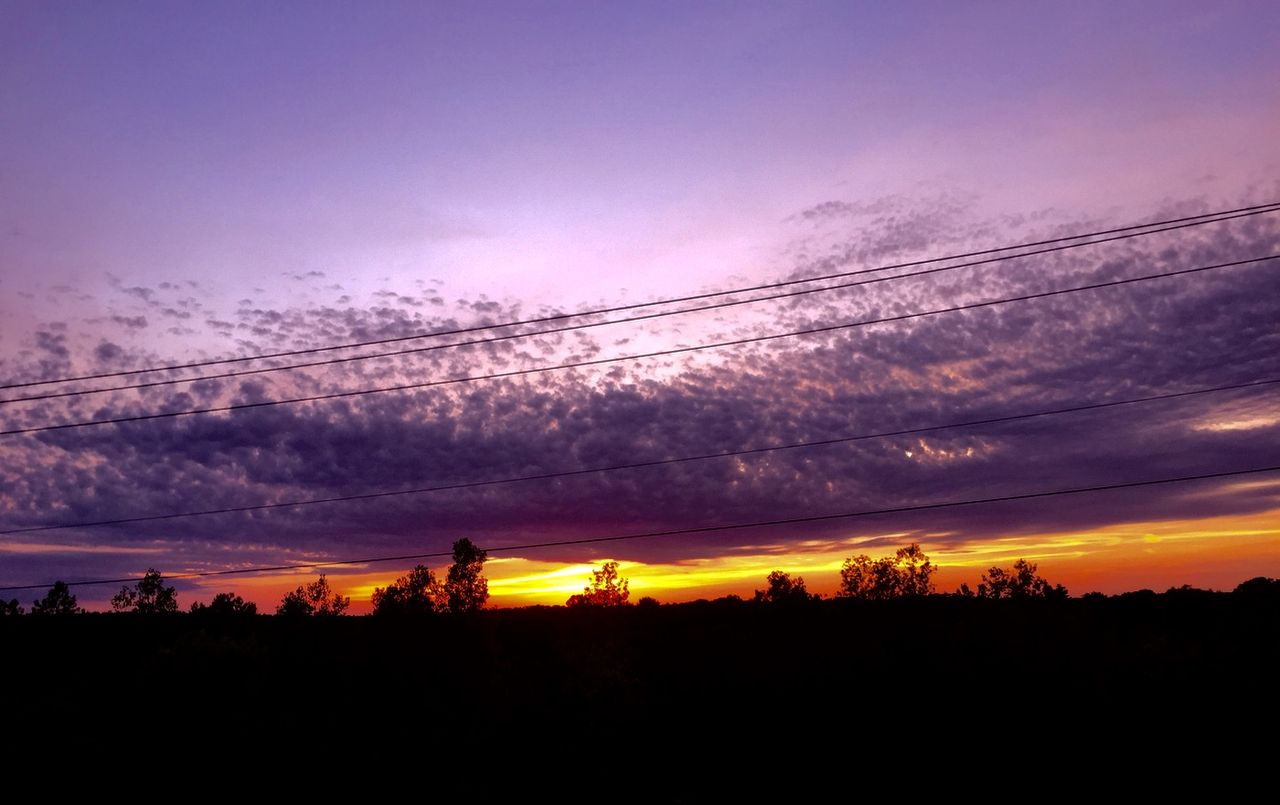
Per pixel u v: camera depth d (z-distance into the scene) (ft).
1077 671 99.71
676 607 213.46
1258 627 126.62
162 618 180.45
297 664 119.44
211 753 90.22
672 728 98.37
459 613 137.39
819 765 84.12
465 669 115.96
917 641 114.01
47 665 135.23
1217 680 95.14
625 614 197.26
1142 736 83.35
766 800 75.66
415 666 117.29
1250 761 76.33
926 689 100.07
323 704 106.83
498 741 96.12
